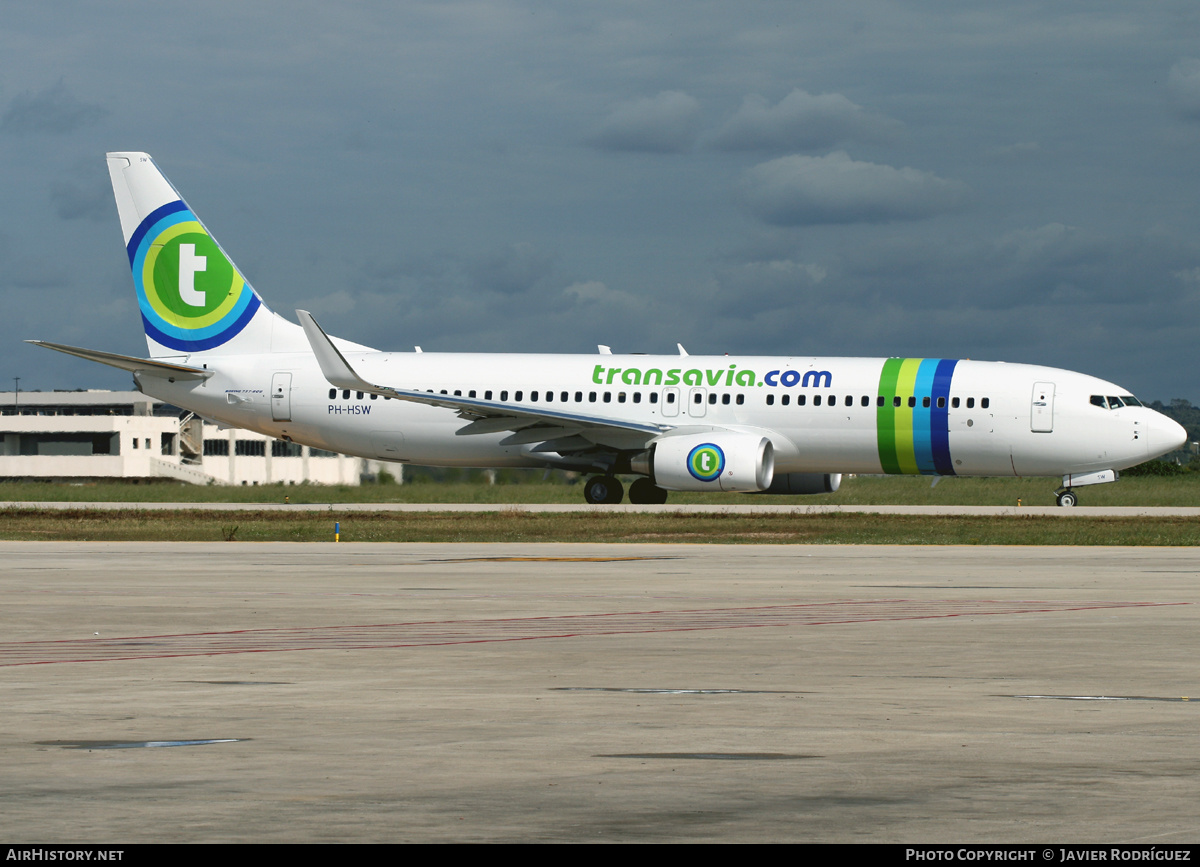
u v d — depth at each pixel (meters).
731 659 43.72
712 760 28.50
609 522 127.69
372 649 46.09
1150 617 55.66
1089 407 142.12
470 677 39.97
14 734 31.20
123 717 33.38
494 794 25.50
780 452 148.62
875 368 147.62
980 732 31.53
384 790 25.80
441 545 103.25
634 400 150.62
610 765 28.02
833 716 33.62
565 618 55.34
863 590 67.50
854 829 23.06
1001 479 195.00
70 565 83.31
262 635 49.72
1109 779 26.77
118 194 162.12
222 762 28.22
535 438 151.00
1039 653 45.09
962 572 78.62
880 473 150.88
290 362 159.25
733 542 106.31
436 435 156.38
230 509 158.50
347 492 192.38
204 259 161.25
